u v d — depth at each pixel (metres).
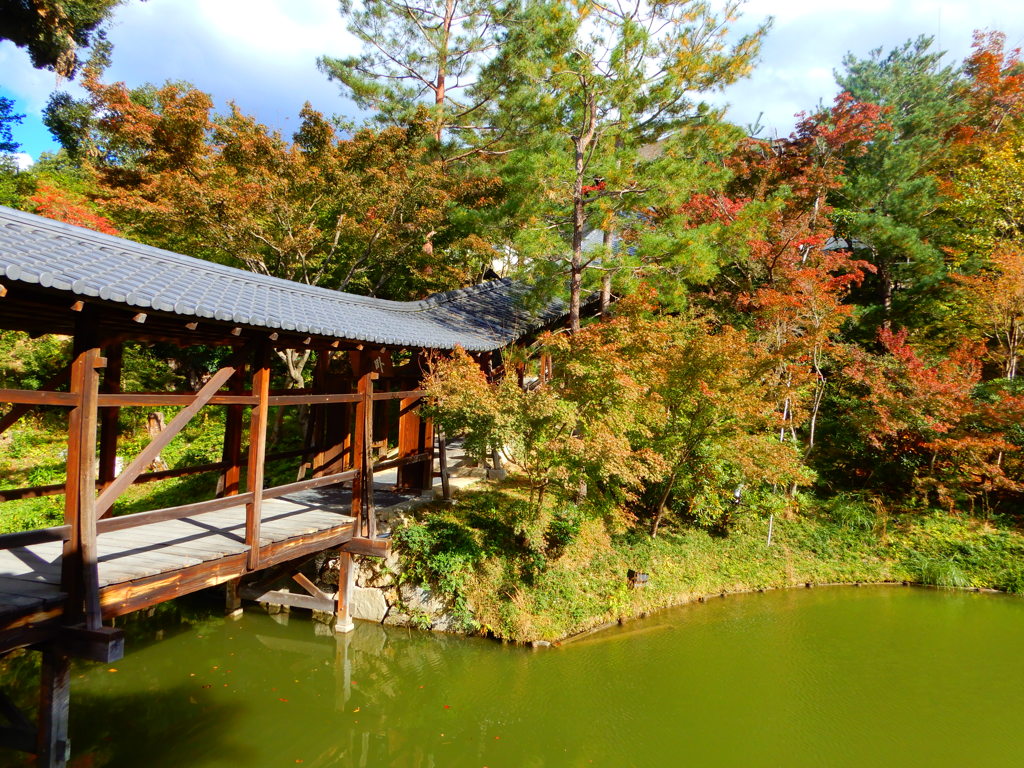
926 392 12.15
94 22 15.26
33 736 4.76
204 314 5.37
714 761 6.20
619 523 10.27
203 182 12.82
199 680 7.44
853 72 22.83
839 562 11.81
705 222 15.09
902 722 6.96
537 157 10.58
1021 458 12.37
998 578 11.23
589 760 6.20
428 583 8.98
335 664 8.03
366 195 13.84
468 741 6.52
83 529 4.75
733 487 11.68
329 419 10.76
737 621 9.69
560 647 8.52
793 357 11.44
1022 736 6.73
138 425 16.22
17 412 5.89
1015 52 19.00
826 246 19.62
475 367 8.83
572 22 10.24
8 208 5.29
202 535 7.18
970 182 17.02
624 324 9.93
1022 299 13.20
